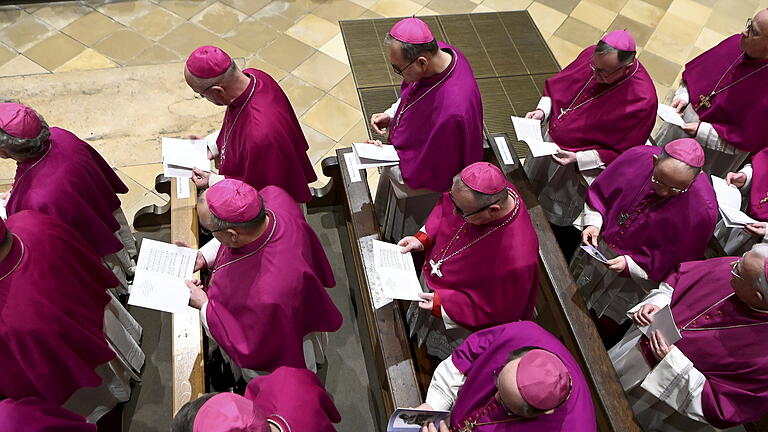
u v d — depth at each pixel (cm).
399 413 235
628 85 377
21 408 241
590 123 390
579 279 386
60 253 282
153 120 538
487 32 654
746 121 412
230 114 345
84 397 323
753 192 381
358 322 400
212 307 279
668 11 705
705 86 436
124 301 402
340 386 373
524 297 286
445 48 355
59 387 280
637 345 304
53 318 268
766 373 259
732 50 423
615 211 340
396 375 300
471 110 342
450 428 241
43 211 309
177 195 375
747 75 409
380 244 312
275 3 659
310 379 246
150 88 563
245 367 283
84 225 328
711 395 271
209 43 610
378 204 432
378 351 332
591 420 218
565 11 693
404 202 401
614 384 297
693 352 278
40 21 612
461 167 359
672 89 618
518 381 197
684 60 650
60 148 317
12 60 575
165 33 616
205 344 359
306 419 224
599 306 383
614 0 715
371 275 341
